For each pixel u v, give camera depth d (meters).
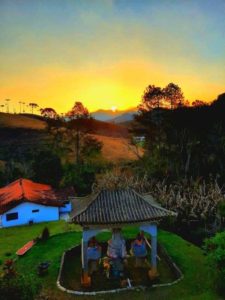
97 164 75.62
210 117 60.66
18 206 46.44
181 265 25.39
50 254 28.50
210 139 58.38
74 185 60.50
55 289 22.31
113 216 22.80
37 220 47.50
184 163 59.00
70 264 26.41
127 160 80.69
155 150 63.56
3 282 17.23
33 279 18.64
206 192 46.12
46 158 65.12
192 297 20.42
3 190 55.47
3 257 30.45
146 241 29.30
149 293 21.42
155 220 23.08
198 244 33.81
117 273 23.47
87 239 22.91
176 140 61.03
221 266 21.17
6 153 94.56
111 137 104.69
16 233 41.91
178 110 63.09
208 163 56.81
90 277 23.84
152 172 55.81
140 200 24.19
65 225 42.66
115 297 21.12
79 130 92.38
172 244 29.94
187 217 39.38
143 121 67.69
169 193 45.50
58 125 95.25
